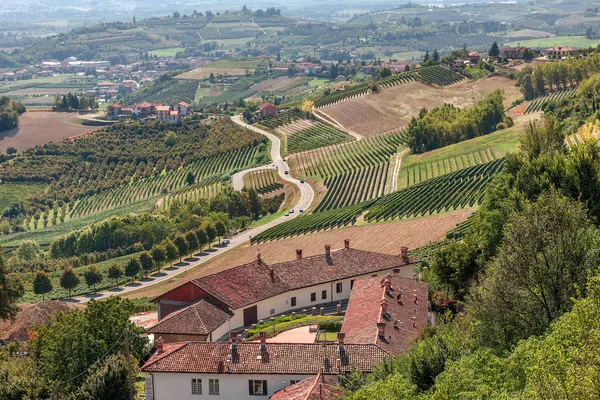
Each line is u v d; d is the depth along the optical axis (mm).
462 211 179000
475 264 99312
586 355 43812
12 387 74688
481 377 51531
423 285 96875
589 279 54969
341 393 65500
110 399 72125
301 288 106062
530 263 63906
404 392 54188
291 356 74562
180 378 75125
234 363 74688
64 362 78625
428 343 63188
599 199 92188
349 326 83688
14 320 118938
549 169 96688
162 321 91062
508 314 62906
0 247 124375
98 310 82938
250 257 175750
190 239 194000
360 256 114875
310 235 185375
